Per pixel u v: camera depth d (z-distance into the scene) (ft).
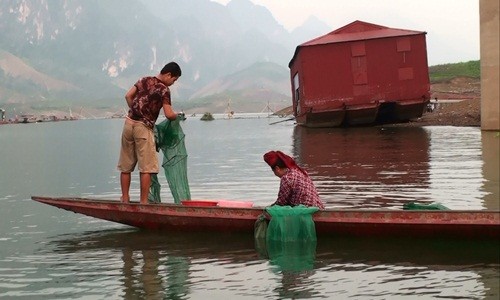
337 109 103.86
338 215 23.41
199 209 24.80
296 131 116.98
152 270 20.47
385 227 22.95
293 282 18.71
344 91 103.76
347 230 23.50
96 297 17.80
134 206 25.46
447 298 16.78
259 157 65.67
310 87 104.12
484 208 29.50
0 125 366.22
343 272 19.65
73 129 236.22
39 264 21.62
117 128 239.50
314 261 21.03
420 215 22.49
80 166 62.64
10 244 24.91
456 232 22.36
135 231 26.63
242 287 18.35
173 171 28.22
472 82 219.20
